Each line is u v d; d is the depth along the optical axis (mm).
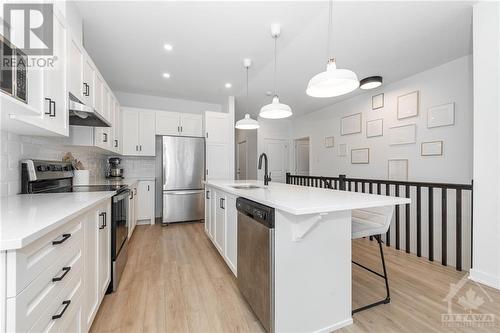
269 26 2326
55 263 915
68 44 1661
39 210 1059
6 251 660
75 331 1138
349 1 1928
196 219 4277
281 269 1332
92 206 1301
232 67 3303
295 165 6758
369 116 4316
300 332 1374
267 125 6543
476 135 1969
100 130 2604
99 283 1547
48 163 1935
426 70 3334
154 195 4223
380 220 1683
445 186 2414
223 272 2244
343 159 4949
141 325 1482
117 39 2568
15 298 670
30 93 1182
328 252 1451
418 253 2678
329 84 1698
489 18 1875
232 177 4656
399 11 2053
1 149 1439
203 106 5086
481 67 1929
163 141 4059
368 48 2719
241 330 1447
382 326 1473
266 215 1351
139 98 4578
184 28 2365
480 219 1947
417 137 3488
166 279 2100
